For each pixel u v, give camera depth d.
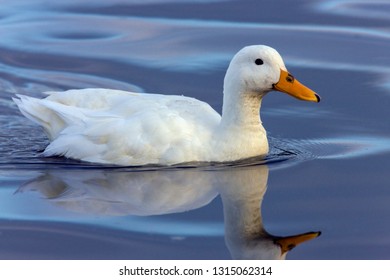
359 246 10.64
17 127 15.88
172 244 10.71
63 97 14.13
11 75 18.17
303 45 19.41
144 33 20.27
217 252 10.49
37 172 13.27
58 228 11.19
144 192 12.33
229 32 20.17
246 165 13.45
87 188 12.52
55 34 20.38
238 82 13.33
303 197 12.16
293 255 10.45
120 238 10.91
